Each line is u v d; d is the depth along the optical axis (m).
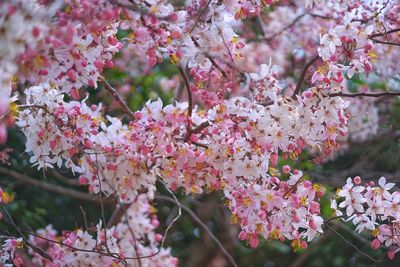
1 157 4.71
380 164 6.61
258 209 3.69
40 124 3.95
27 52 2.99
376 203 3.87
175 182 4.10
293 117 3.69
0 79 2.89
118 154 4.07
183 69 3.93
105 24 3.50
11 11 2.74
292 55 6.84
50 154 4.10
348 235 7.05
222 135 3.81
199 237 8.22
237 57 4.03
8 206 6.07
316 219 3.82
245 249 8.08
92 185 4.30
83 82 3.63
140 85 7.27
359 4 4.45
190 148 3.95
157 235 5.06
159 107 3.89
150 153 4.03
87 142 4.02
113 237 4.46
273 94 3.75
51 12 3.10
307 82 4.17
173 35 3.48
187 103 4.17
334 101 3.68
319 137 3.73
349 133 6.22
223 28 3.82
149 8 3.53
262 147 3.75
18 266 4.28
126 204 4.89
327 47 3.76
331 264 7.63
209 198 7.38
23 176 5.86
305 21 6.39
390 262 6.78
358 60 3.81
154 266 4.95
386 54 5.13
